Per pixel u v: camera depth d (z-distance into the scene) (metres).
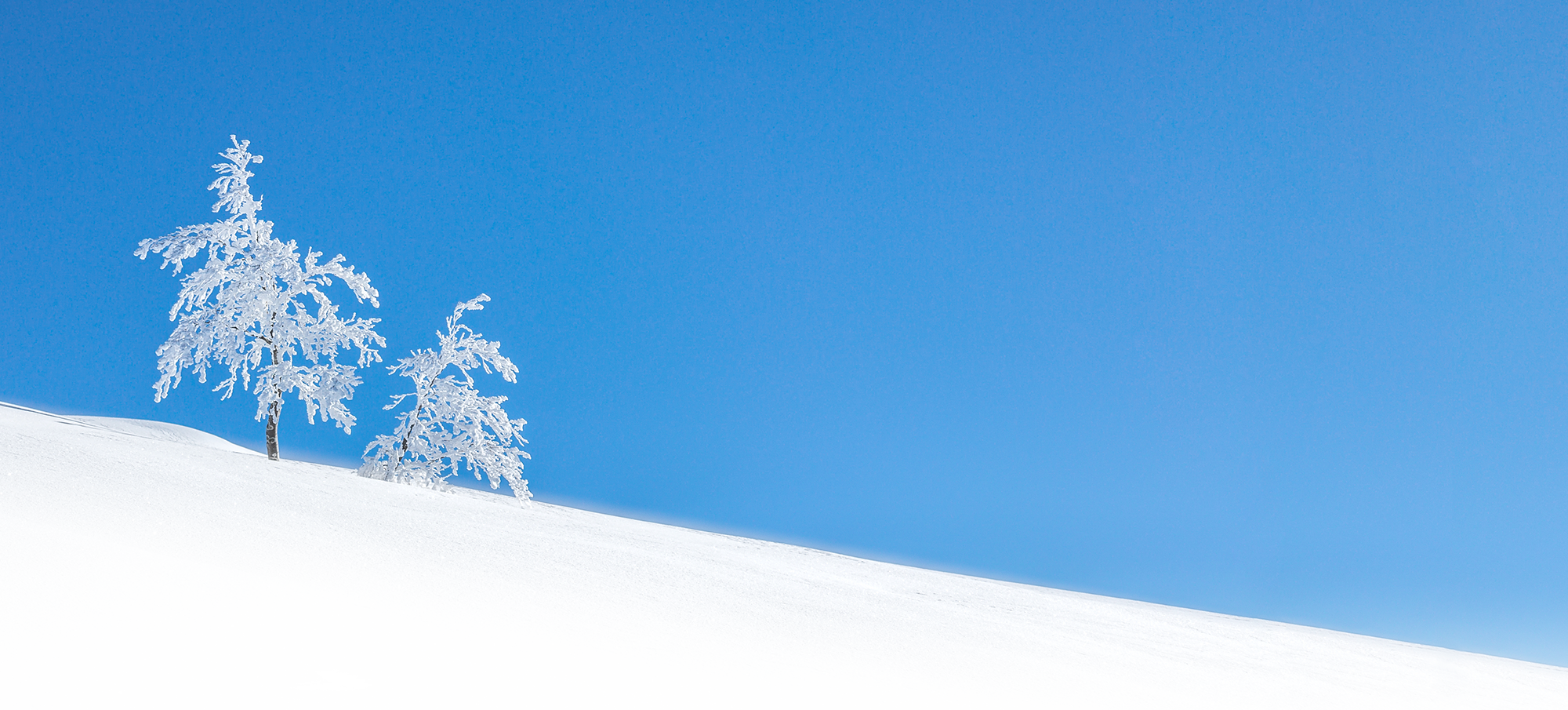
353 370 23.02
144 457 11.48
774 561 13.23
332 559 7.43
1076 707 6.20
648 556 10.55
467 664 4.57
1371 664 12.15
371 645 4.59
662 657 5.78
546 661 5.26
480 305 24.14
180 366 22.48
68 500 7.94
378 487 14.34
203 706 3.38
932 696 5.80
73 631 3.83
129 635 3.93
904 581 13.40
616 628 6.53
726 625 7.29
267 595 5.46
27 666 3.39
